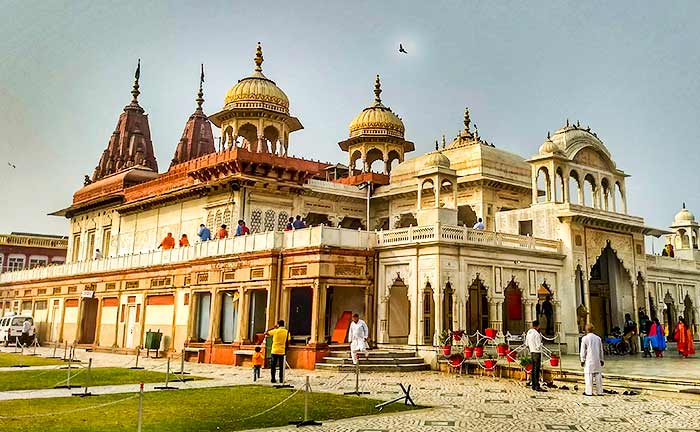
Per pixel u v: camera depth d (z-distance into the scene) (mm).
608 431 8734
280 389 13352
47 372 16734
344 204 30766
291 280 20109
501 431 8633
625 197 26219
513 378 16125
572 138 24453
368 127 36188
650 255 28281
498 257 20844
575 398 12383
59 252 52469
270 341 18484
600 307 26281
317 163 28891
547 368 15711
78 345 29812
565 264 22922
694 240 33688
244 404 10922
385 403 10758
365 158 35969
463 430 8664
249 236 21672
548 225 23594
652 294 28062
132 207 33344
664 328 28109
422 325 19344
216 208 27656
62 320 32750
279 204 27812
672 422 9508
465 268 19766
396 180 31219
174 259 25094
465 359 17594
